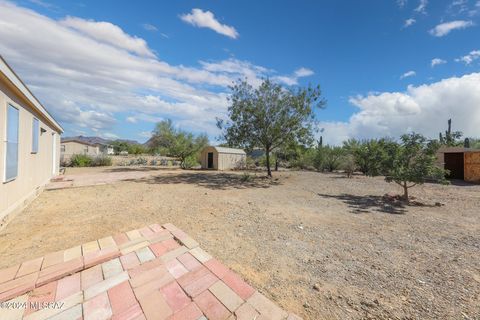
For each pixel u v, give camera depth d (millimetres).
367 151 12484
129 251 2992
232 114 13094
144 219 4855
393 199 7422
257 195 8102
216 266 2732
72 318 1851
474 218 5379
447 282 2623
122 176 12945
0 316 1818
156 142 24125
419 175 6746
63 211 5379
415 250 3525
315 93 12508
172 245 3219
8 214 4512
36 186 7094
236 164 22516
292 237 4027
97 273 2490
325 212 5875
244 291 2295
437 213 5836
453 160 13648
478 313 2094
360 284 2576
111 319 1862
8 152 4555
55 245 3453
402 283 2600
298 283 2576
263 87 12477
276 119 12508
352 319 2027
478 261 3154
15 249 3305
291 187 10195
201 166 22141
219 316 1948
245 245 3621
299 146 13672
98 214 5164
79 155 21844
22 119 5512
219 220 4945
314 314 2078
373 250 3518
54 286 2238
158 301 2098
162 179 12039
